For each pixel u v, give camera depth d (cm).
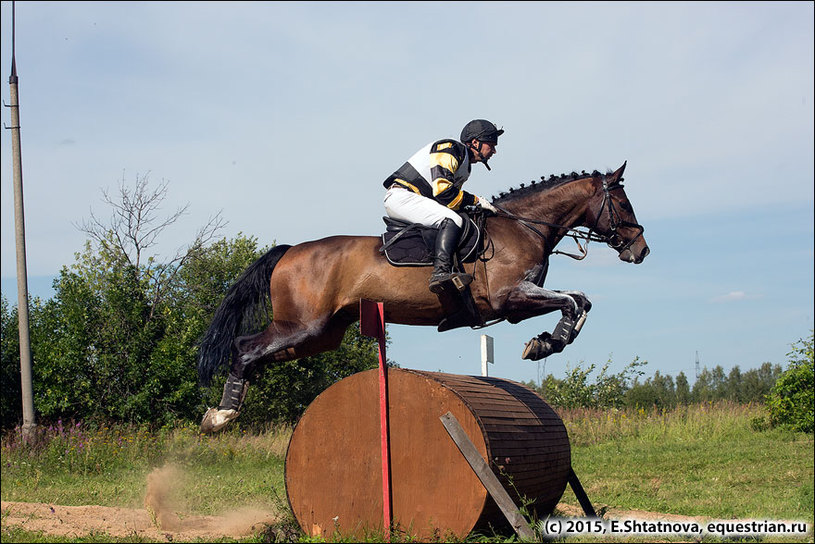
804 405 1700
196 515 778
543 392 2298
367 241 661
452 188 650
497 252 649
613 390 2233
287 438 1680
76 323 1920
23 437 1414
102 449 1384
